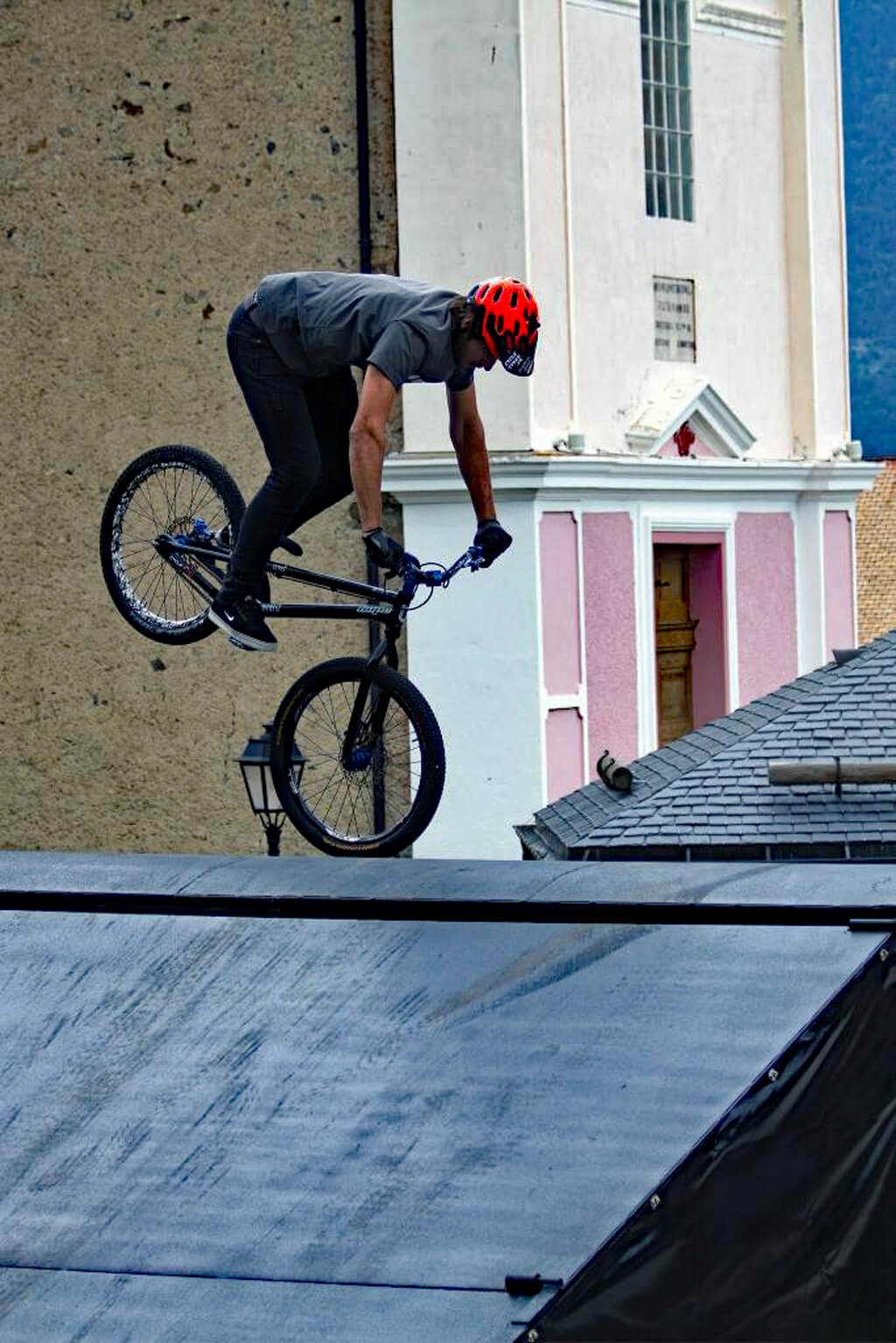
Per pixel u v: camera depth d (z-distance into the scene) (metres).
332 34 24.14
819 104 29.23
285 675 24.22
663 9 27.14
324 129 24.20
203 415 24.42
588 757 25.02
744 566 28.00
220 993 6.59
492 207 24.02
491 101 23.94
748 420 28.47
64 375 24.67
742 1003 6.05
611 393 26.08
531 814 24.17
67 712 24.75
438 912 7.04
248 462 24.42
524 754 24.17
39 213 24.66
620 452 26.05
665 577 27.38
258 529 9.76
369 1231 5.21
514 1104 5.70
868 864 7.27
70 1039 6.42
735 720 17.88
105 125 24.52
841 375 29.70
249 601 9.91
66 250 24.62
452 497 24.00
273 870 7.72
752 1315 5.57
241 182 24.33
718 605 27.72
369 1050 6.10
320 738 12.85
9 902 7.55
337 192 24.22
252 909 7.30
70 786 24.75
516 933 6.77
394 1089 5.86
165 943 7.00
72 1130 5.90
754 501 28.17
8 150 24.70
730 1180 5.55
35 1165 5.74
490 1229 5.14
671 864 7.44
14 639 24.81
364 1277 5.02
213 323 24.39
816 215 29.16
